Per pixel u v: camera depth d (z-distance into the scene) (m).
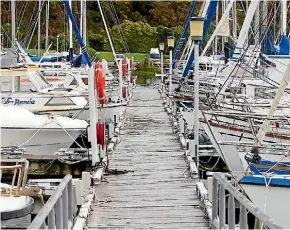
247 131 14.75
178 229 9.48
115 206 10.96
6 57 20.83
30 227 5.60
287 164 11.38
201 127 17.52
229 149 12.76
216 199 9.12
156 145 17.72
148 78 52.50
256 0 17.14
